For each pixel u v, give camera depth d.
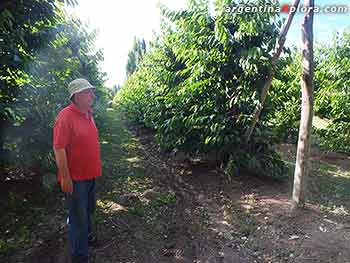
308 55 4.15
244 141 5.82
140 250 3.74
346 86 7.77
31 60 4.67
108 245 3.80
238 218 4.45
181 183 6.09
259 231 4.07
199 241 3.95
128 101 17.97
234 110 5.90
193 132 6.33
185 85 6.15
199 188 5.73
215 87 5.95
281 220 4.26
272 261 3.46
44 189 5.19
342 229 3.98
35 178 5.62
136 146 10.26
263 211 4.57
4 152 5.10
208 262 3.51
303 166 4.38
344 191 5.45
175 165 7.42
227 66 5.82
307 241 3.73
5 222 4.21
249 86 5.71
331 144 8.02
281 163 5.90
